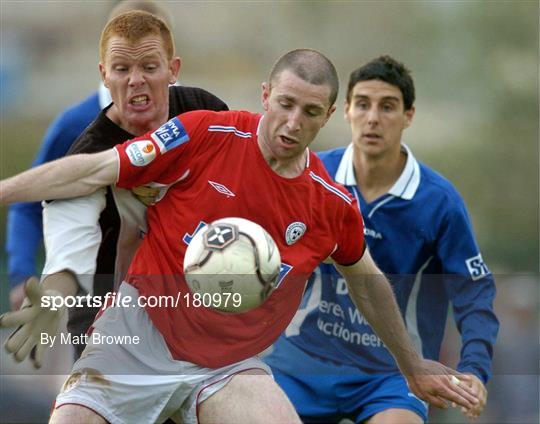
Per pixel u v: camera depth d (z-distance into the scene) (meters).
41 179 14.88
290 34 65.31
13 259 23.80
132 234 16.03
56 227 15.63
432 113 55.09
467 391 17.41
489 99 54.41
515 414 20.58
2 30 72.06
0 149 61.75
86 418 15.07
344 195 15.81
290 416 14.88
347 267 16.53
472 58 55.75
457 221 20.02
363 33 61.62
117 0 22.05
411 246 20.19
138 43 15.98
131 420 15.52
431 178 20.36
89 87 68.75
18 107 66.12
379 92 20.00
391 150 20.09
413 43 58.66
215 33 66.88
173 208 15.46
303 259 15.60
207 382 15.39
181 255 15.33
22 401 20.33
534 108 53.47
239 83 65.06
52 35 72.88
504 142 52.53
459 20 56.78
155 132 15.27
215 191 15.26
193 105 17.16
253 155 15.28
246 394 15.06
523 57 55.03
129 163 15.10
